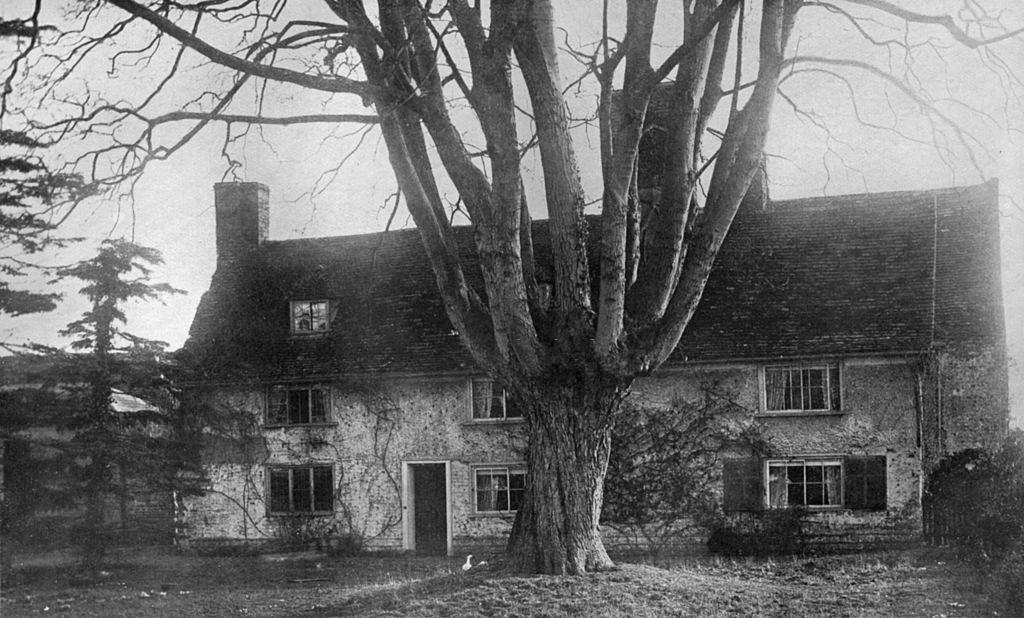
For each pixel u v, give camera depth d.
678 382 31.28
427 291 35.66
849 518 29.91
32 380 26.36
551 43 17.11
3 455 28.08
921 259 32.34
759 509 30.25
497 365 18.30
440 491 33.38
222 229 39.31
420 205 18.44
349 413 33.84
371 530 33.28
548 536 18.17
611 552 30.77
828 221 34.12
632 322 17.89
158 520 36.16
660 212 17.91
